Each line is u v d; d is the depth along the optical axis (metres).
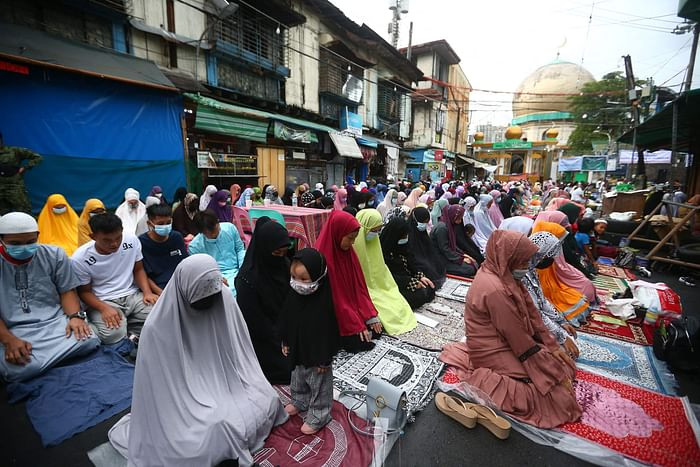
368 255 3.36
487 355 2.26
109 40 6.02
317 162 11.06
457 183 16.17
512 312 2.11
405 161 18.11
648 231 6.28
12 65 4.39
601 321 3.46
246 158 8.14
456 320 3.38
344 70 11.83
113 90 5.45
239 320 2.00
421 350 2.81
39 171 4.83
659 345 2.77
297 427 1.96
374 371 2.52
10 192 4.19
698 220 6.67
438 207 6.06
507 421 1.97
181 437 1.61
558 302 3.42
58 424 1.95
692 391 2.38
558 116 29.81
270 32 8.99
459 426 2.03
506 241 2.20
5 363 2.26
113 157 5.52
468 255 5.39
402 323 3.20
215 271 1.69
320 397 1.87
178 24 6.89
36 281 2.50
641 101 12.94
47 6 5.29
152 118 5.96
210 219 3.43
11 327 2.41
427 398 2.23
